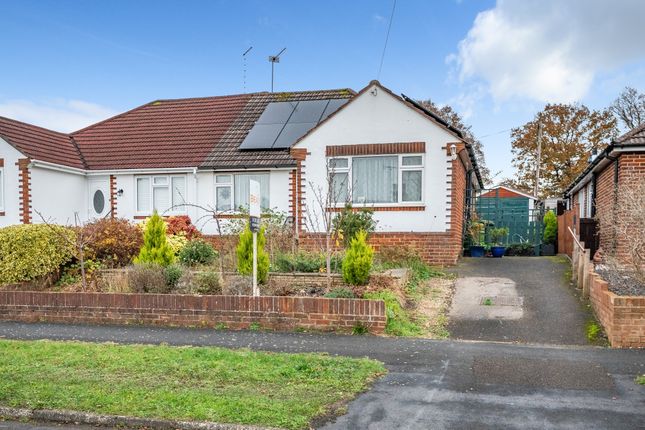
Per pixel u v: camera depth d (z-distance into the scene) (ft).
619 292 30.37
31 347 25.96
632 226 35.86
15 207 59.77
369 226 45.21
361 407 18.04
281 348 26.00
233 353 24.39
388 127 49.98
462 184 58.44
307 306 29.78
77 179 65.82
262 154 60.95
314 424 16.74
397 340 27.35
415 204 49.29
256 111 71.92
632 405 18.10
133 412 17.54
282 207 59.16
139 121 75.82
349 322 29.22
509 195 130.41
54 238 40.34
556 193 143.23
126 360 23.25
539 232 67.05
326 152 51.44
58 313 33.73
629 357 23.85
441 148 48.85
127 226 46.42
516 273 43.52
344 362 22.89
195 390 19.40
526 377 21.16
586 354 24.39
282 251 46.26
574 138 143.74
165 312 32.01
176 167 62.39
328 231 36.14
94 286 37.88
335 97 70.64
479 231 61.87
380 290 33.27
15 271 38.14
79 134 74.69
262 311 30.42
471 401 18.58
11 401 18.66
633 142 41.65
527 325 29.84
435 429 16.35
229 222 53.42
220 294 33.81
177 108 77.66
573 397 18.90
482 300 34.99
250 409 17.60
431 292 37.45
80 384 20.20
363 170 50.90
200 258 45.34
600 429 16.22
